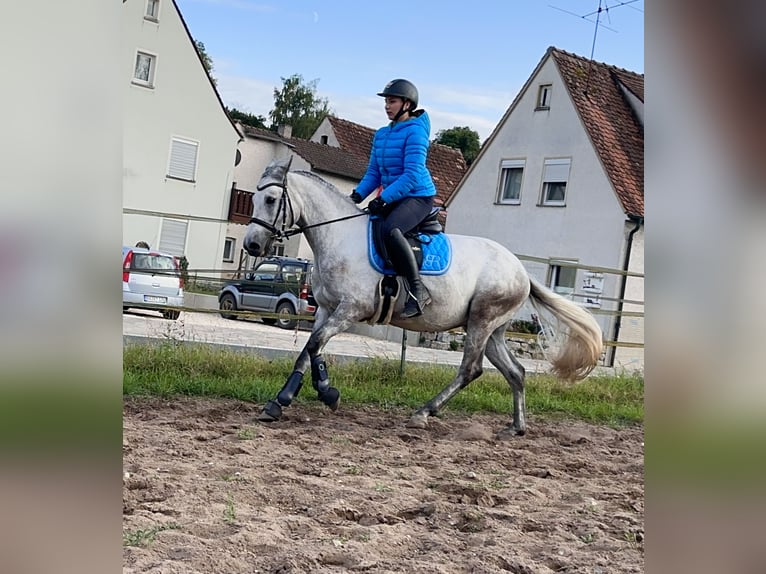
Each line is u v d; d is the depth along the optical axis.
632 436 8.29
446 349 20.77
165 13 32.78
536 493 4.96
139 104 32.53
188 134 33.78
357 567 3.15
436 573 3.14
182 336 9.65
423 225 7.45
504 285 7.59
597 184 26.34
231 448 5.57
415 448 6.43
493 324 7.62
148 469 4.64
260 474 4.74
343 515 4.07
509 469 5.89
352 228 7.27
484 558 3.39
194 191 34.19
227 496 4.19
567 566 3.41
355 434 6.78
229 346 9.73
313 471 5.09
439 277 7.33
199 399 7.80
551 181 27.62
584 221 26.55
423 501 4.54
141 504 3.88
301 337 17.12
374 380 9.55
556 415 9.31
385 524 4.00
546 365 15.25
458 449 6.55
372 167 7.52
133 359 8.50
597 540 3.89
